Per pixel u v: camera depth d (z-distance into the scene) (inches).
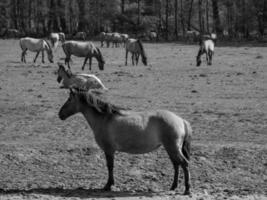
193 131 631.8
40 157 537.6
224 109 764.0
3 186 466.6
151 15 3961.6
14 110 757.9
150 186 467.8
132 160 527.8
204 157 532.7
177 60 1624.0
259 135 613.0
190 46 2527.1
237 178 490.9
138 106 782.5
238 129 642.2
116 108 436.8
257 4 3235.7
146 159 530.0
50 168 518.0
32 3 3971.5
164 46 2518.5
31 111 750.5
